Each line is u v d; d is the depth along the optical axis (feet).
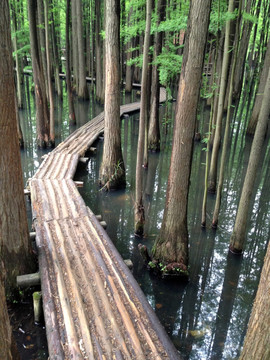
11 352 7.53
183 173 15.38
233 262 19.22
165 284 16.92
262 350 6.83
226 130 19.79
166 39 29.19
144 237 21.13
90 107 60.90
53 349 10.48
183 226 16.58
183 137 14.65
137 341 10.90
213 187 27.58
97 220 19.38
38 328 13.07
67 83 46.14
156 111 36.55
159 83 35.27
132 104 62.49
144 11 24.57
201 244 20.76
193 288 16.80
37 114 36.40
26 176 29.60
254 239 21.54
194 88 13.66
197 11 12.53
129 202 26.16
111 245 16.74
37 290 14.51
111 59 25.07
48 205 21.11
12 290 14.11
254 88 75.97
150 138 37.63
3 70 11.46
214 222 22.24
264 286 6.75
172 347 10.94
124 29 26.61
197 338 13.80
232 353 13.08
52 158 31.50
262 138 17.02
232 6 17.38
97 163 34.32
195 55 13.15
